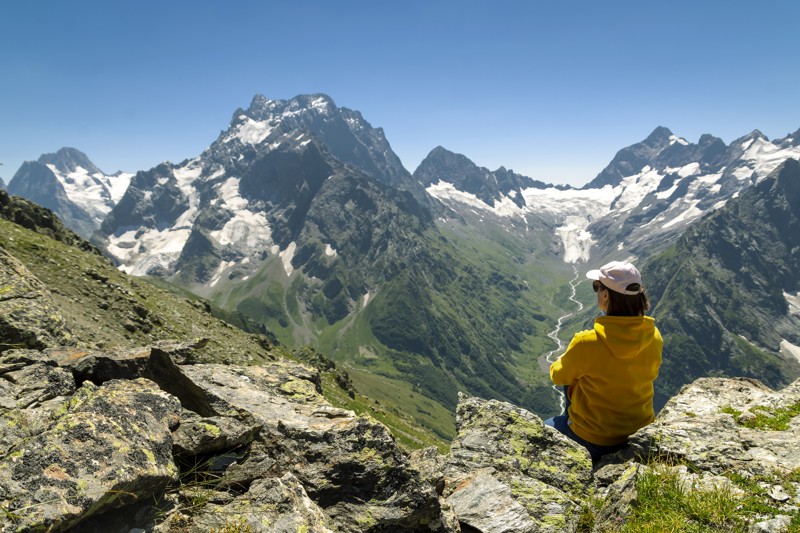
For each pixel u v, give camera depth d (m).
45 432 5.48
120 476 5.27
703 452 8.38
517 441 9.58
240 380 9.32
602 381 8.88
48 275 64.12
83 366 8.48
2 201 99.38
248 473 6.66
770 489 7.21
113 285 68.19
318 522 5.90
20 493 4.71
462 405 11.10
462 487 8.27
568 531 7.46
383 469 6.91
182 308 80.94
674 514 6.93
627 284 8.33
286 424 7.52
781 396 10.84
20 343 10.20
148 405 6.77
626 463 8.77
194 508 5.87
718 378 12.41
